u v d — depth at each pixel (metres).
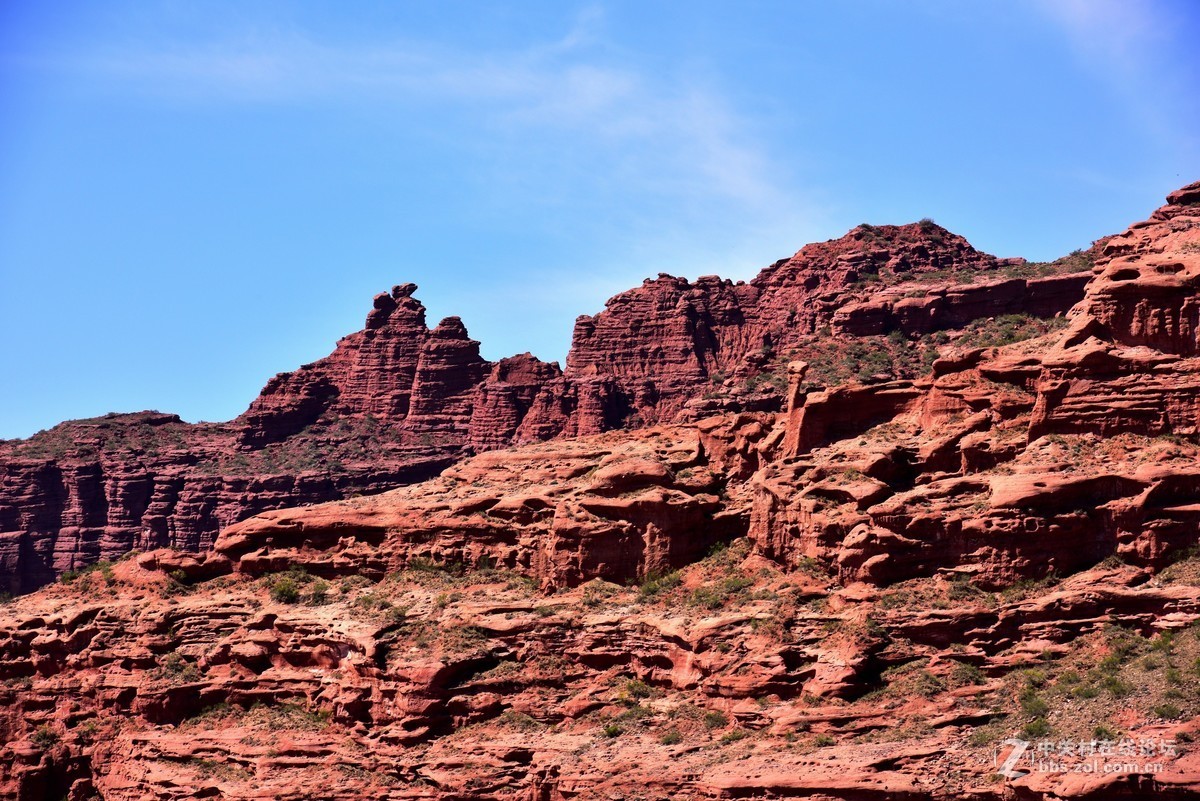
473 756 127.50
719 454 144.50
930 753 110.69
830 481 130.62
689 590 134.38
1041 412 126.19
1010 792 105.44
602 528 139.00
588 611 135.25
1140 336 126.19
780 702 120.88
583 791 119.88
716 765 116.69
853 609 123.25
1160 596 116.12
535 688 132.00
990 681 116.88
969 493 125.00
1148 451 121.88
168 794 135.38
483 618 135.88
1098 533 120.69
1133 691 109.31
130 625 149.00
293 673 141.12
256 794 130.62
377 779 129.50
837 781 110.44
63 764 144.12
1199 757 101.06
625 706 128.12
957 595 121.25
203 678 143.50
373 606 141.88
